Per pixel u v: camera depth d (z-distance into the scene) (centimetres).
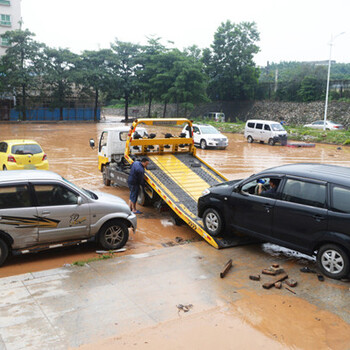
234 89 5853
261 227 714
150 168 1032
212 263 686
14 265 693
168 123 1114
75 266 664
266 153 2405
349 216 588
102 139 1343
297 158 2180
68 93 5366
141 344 429
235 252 750
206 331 459
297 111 5009
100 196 795
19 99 5191
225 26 5712
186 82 5178
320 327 473
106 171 1277
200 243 806
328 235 610
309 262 706
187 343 433
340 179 630
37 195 694
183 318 488
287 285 595
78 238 741
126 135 1288
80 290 565
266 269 645
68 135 3350
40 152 1338
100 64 5397
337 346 434
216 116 5231
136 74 5631
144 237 855
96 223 740
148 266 667
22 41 4831
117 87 5466
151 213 1048
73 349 416
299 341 443
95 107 5550
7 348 414
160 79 5294
